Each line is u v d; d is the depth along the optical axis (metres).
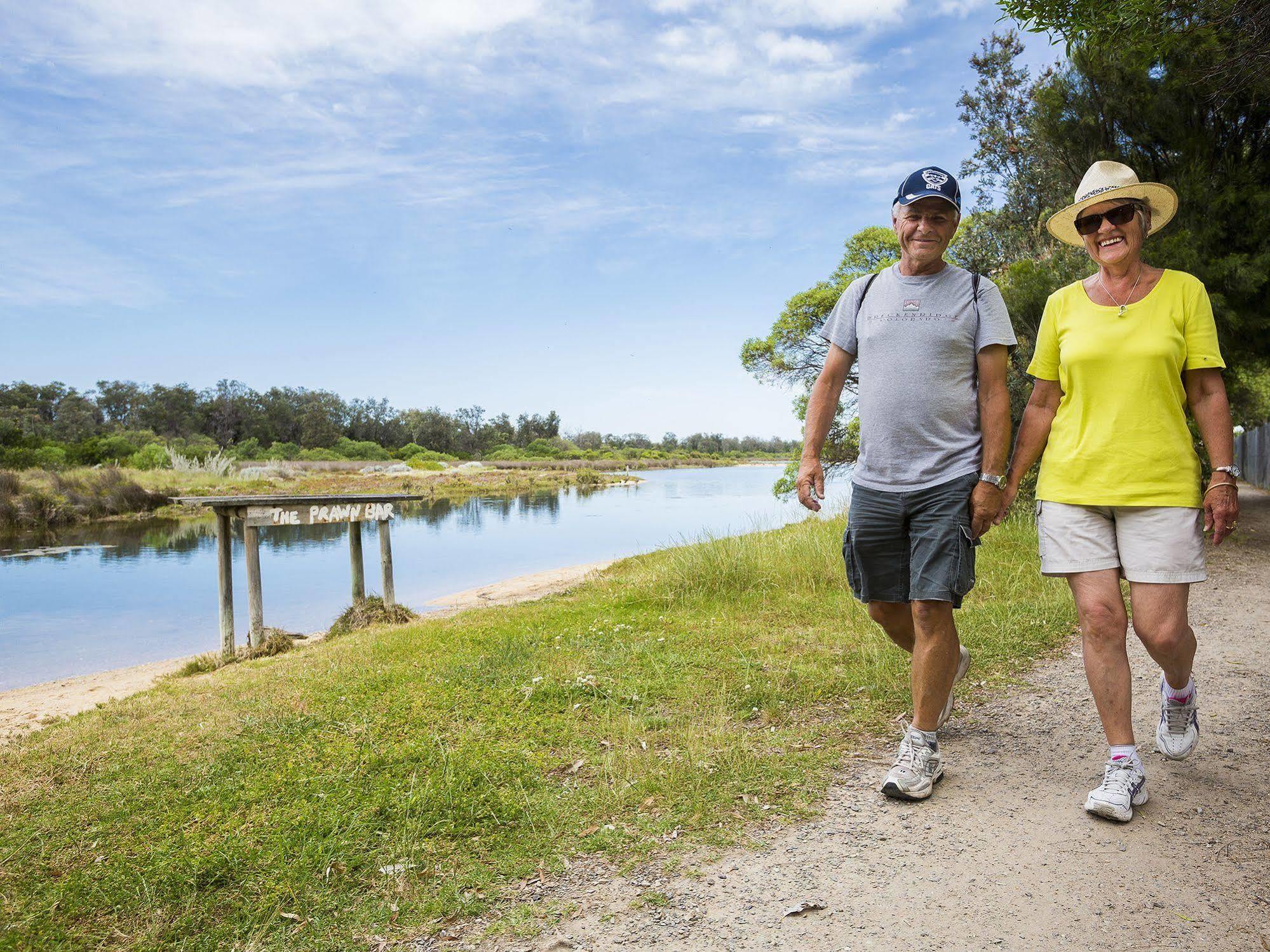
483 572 13.49
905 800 2.94
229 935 2.28
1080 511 2.81
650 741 3.62
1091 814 2.77
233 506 7.54
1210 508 2.68
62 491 24.86
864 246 15.70
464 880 2.51
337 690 4.57
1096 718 3.75
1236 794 2.89
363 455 73.88
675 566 7.77
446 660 5.17
